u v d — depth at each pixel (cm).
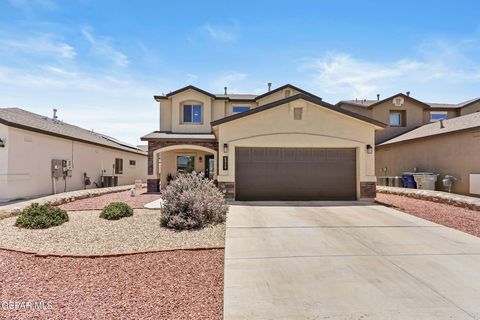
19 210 1045
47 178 1606
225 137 1405
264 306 452
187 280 543
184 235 805
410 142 1961
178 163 2450
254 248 711
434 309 443
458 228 890
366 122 1405
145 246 716
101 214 997
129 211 1024
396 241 764
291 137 1401
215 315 428
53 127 1784
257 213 1099
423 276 556
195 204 893
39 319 407
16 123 1353
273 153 1430
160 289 507
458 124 1747
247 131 1402
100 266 599
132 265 606
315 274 566
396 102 2322
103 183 2208
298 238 789
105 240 755
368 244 741
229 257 653
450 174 1675
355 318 420
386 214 1084
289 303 461
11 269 575
